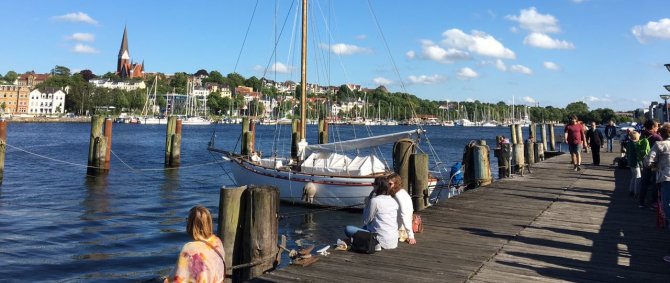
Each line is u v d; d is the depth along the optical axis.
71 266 10.18
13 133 74.62
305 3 20.30
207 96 190.75
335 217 15.25
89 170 25.53
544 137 32.97
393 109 142.88
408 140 12.98
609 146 30.31
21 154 38.44
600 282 6.23
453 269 6.68
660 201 9.08
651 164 8.59
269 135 74.00
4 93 157.38
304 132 20.12
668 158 8.34
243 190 7.56
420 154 12.62
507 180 16.64
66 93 162.25
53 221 14.52
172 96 162.75
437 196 15.41
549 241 8.24
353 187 15.45
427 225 9.45
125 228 13.75
